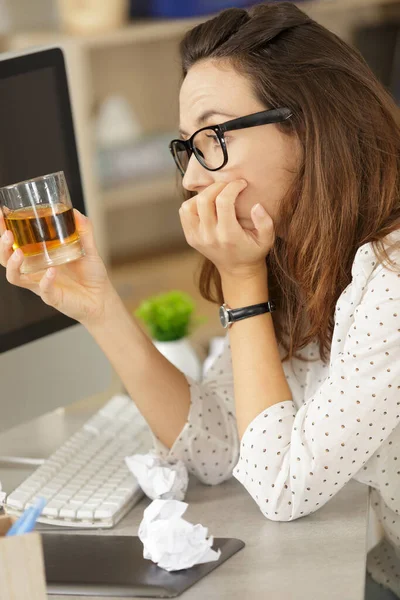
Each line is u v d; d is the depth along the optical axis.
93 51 4.28
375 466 1.46
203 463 1.53
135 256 4.59
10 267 1.40
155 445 1.57
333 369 1.38
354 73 1.49
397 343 1.33
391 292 1.35
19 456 1.66
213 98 1.46
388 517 1.59
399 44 4.27
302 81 1.45
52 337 1.69
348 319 1.43
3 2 4.03
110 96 4.38
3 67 1.56
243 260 1.47
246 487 1.40
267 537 1.30
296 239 1.48
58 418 1.87
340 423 1.33
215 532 1.32
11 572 0.92
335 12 4.49
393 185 1.48
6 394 1.62
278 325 1.63
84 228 1.51
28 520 0.96
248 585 1.15
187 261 4.51
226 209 1.44
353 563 1.20
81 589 1.15
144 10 4.22
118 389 2.19
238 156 1.45
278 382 1.44
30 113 1.61
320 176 1.45
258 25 1.48
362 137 1.48
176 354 2.11
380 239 1.42
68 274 1.53
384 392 1.33
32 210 1.39
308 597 1.12
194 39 1.52
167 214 4.78
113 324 1.54
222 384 1.69
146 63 4.47
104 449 1.60
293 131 1.46
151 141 4.22
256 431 1.40
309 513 1.37
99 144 4.12
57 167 1.67
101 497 1.40
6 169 1.58
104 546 1.27
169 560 1.18
